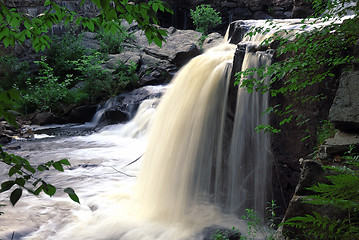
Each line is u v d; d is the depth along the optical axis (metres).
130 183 6.59
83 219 5.06
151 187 6.16
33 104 12.72
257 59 5.16
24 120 12.18
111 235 4.71
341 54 3.88
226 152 5.58
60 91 12.77
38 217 4.99
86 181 6.62
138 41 15.53
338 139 3.00
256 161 5.07
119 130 11.12
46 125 12.22
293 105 4.41
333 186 1.68
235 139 5.43
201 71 6.59
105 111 11.91
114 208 5.39
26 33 1.86
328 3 3.79
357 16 3.42
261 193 5.00
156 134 6.77
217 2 17.22
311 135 4.18
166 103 7.00
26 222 4.80
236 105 5.46
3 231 4.46
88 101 12.83
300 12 8.98
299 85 3.63
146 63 13.84
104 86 12.92
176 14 18.31
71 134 10.97
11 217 4.92
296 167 4.40
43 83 13.62
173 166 6.10
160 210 5.42
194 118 6.13
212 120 5.88
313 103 4.18
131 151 9.00
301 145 4.30
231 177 5.44
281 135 4.58
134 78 13.20
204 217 5.18
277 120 4.61
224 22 17.14
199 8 17.69
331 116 3.11
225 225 4.88
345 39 3.79
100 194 6.00
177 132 6.29
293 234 2.73
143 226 4.87
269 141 4.82
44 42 1.94
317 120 4.14
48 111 12.55
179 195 5.84
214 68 6.29
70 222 4.93
